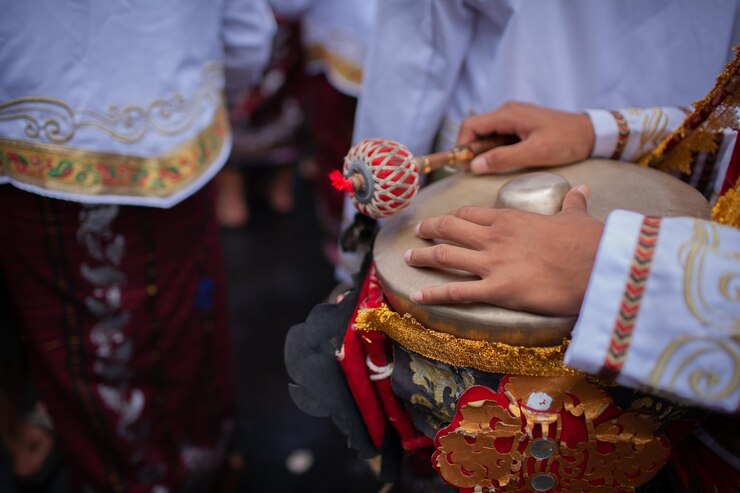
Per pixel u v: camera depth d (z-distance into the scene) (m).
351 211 0.99
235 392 1.30
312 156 2.71
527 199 0.60
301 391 0.65
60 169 0.89
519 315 0.52
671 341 0.47
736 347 0.45
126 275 1.01
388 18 0.87
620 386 0.54
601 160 0.74
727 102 0.64
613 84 0.83
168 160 0.96
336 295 0.91
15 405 1.13
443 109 0.91
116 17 0.86
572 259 0.51
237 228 2.32
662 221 0.49
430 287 0.55
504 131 0.75
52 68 0.85
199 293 1.12
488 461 0.57
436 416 0.63
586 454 0.56
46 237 0.96
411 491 0.93
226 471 1.30
